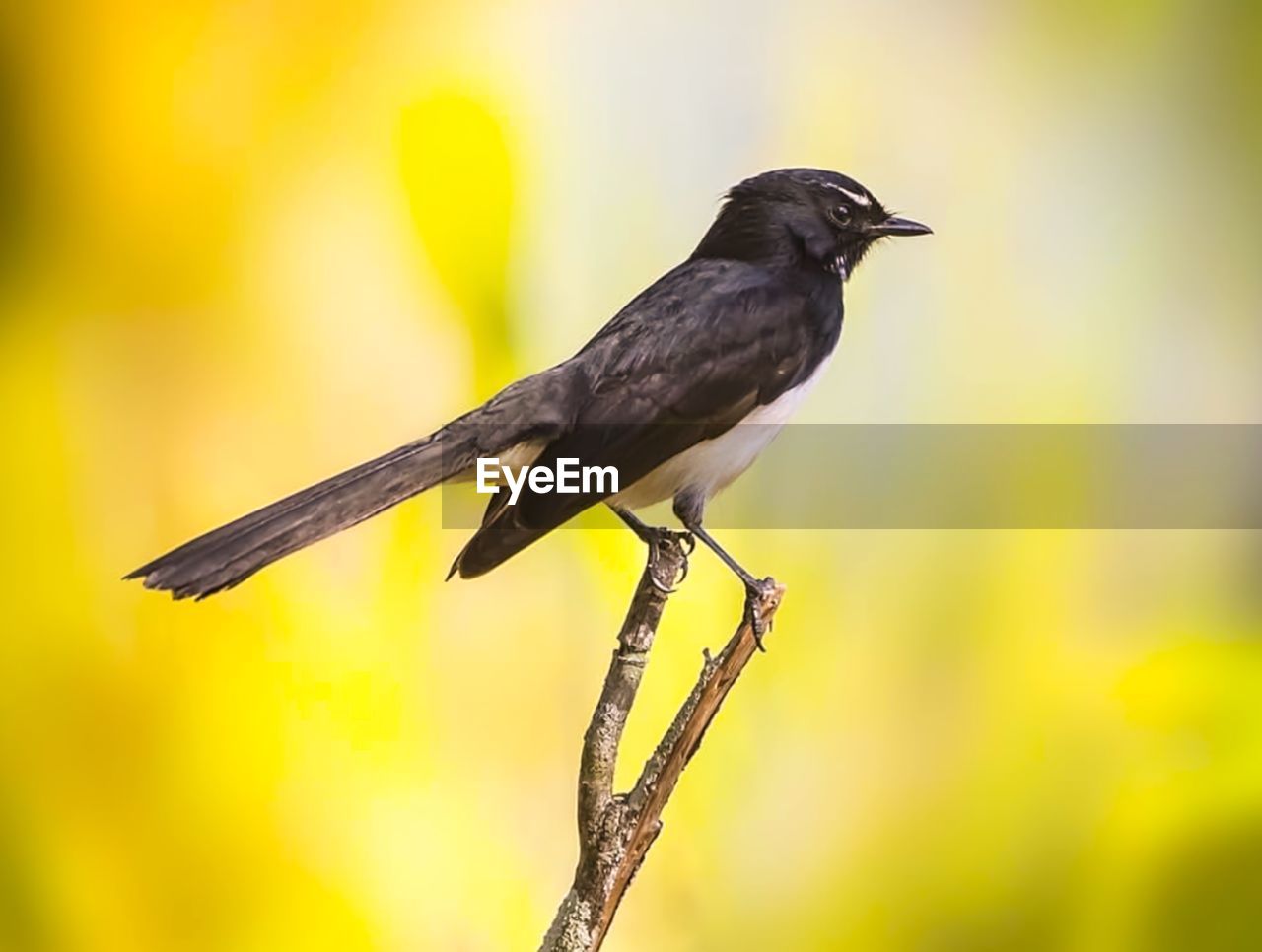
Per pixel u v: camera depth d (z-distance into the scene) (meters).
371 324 11.18
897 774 11.10
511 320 11.31
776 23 11.47
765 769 11.02
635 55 11.40
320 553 10.98
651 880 10.85
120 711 10.77
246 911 10.76
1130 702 11.06
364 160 11.18
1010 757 11.07
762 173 10.68
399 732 10.92
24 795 10.63
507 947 10.87
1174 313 11.59
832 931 10.88
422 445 8.52
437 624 11.05
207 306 11.03
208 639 10.87
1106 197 11.69
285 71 11.08
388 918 10.80
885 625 11.22
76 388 10.92
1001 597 11.27
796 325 9.28
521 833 10.96
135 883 10.66
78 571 10.84
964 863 10.97
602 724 6.99
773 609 8.62
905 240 11.52
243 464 11.05
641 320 9.13
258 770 10.84
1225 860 10.80
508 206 11.30
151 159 10.94
